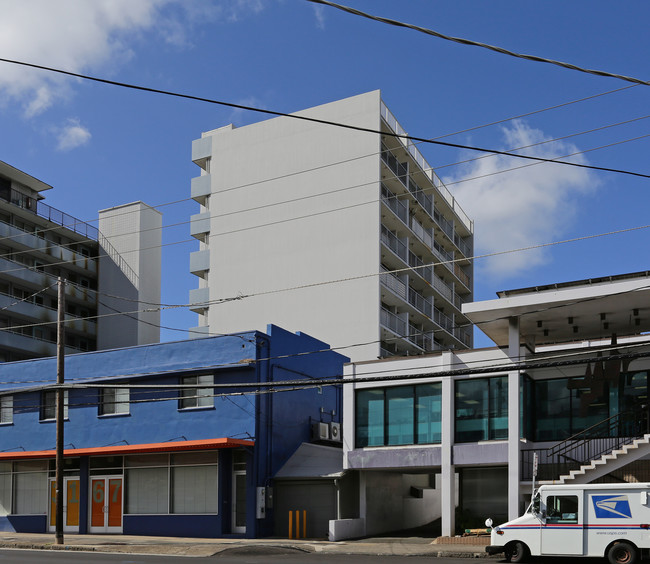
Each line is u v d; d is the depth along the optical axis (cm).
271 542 2789
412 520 3531
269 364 3250
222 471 3088
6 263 5947
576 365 2870
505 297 2694
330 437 3509
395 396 3000
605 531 2011
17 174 6444
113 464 3350
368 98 5372
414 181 6009
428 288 6097
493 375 2816
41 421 3591
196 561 2220
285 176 5528
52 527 3438
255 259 5506
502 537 2127
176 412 3278
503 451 2725
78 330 6506
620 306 2616
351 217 5247
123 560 2239
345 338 5088
